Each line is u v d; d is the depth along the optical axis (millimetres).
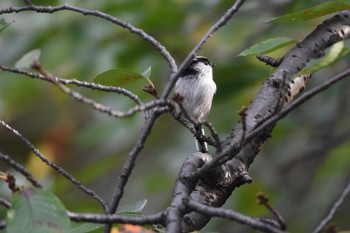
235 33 12562
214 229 12359
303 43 6191
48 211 4133
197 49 4723
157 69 12305
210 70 8867
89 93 12680
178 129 14203
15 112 14180
